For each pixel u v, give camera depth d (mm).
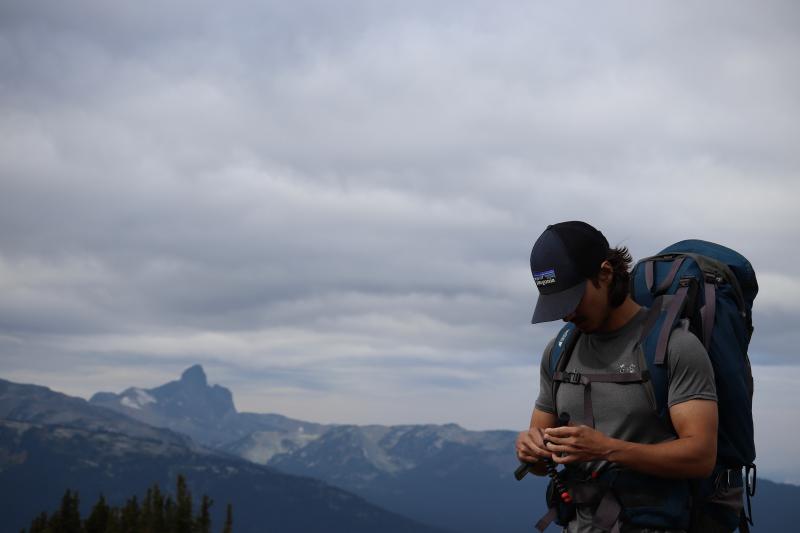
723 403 4020
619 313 4062
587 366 4117
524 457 4137
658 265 4328
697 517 3928
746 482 4207
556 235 3994
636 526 3861
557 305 3936
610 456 3770
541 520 4102
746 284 4266
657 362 3857
